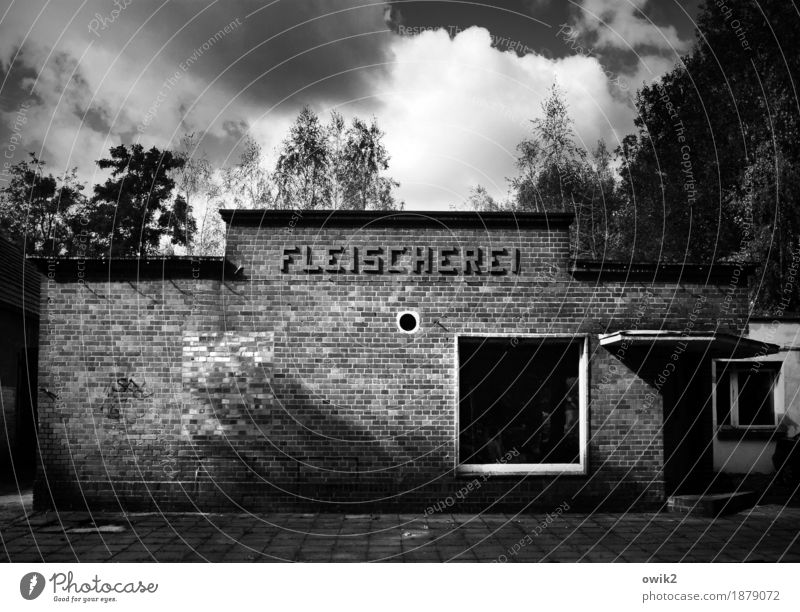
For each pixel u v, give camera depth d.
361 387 11.45
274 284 11.55
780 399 16.95
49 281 11.40
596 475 11.46
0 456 17.30
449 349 11.55
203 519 10.66
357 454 11.33
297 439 11.32
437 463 11.35
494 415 11.74
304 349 11.47
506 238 11.77
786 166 21.77
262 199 20.72
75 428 11.21
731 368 16.98
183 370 11.34
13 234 31.66
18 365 18.64
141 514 10.94
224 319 11.45
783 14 22.83
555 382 11.84
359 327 11.54
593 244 26.45
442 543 9.31
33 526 10.07
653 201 25.66
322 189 20.95
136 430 11.23
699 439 14.75
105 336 11.35
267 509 11.19
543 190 25.23
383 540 9.45
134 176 30.23
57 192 31.69
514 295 11.68
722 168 23.86
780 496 13.44
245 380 11.37
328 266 11.59
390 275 11.63
